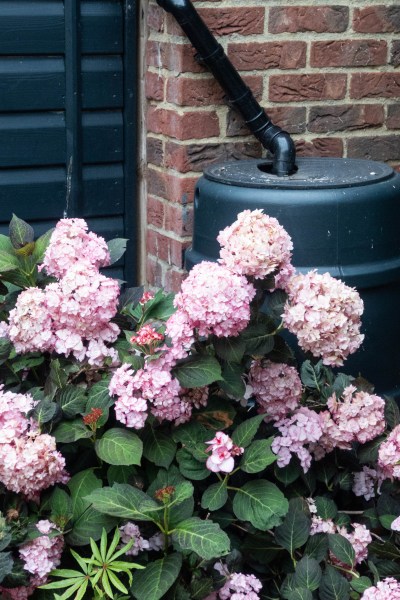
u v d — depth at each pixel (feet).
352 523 5.96
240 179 7.61
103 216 9.46
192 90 8.45
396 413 5.96
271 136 8.28
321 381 6.15
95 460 5.46
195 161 8.63
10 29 8.73
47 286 5.22
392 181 7.70
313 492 5.97
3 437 4.81
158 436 5.28
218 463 5.02
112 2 9.00
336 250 7.36
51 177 9.18
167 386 4.99
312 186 7.32
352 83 8.97
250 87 8.65
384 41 8.98
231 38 8.48
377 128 9.18
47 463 4.87
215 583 5.22
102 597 4.85
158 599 4.76
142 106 9.25
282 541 5.38
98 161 9.29
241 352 5.21
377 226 7.48
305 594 5.04
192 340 5.07
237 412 5.83
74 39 8.88
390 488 5.83
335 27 8.78
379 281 7.51
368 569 5.67
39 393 5.39
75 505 5.14
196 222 8.00
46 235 5.75
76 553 4.94
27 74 8.86
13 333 5.24
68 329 5.26
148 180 9.30
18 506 5.01
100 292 5.18
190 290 5.01
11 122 8.94
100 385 5.26
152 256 9.40
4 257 5.59
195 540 4.85
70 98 9.01
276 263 5.35
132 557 5.20
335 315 5.28
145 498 4.96
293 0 8.59
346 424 5.65
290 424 5.61
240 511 5.15
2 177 9.04
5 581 4.81
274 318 5.63
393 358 7.84
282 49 8.67
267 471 5.79
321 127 8.98
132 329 5.75
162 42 8.64
